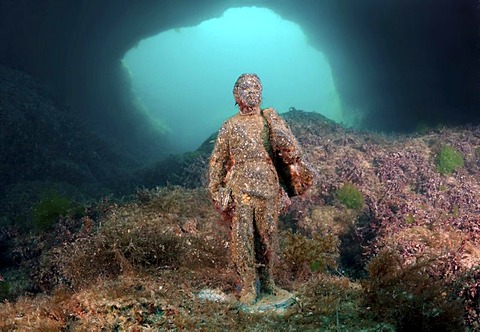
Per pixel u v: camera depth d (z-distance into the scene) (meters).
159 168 17.20
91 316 3.34
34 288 7.35
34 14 26.98
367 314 3.12
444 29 22.56
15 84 21.84
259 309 3.34
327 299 3.34
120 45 35.56
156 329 3.06
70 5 27.88
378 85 29.64
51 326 3.30
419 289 3.20
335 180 10.58
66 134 21.34
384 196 10.09
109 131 33.91
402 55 25.95
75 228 8.48
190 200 7.50
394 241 8.44
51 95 24.48
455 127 16.28
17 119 18.36
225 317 3.18
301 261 4.32
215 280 4.04
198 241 5.00
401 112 26.80
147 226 5.31
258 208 3.68
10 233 9.49
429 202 10.12
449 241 8.05
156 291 3.59
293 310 3.26
